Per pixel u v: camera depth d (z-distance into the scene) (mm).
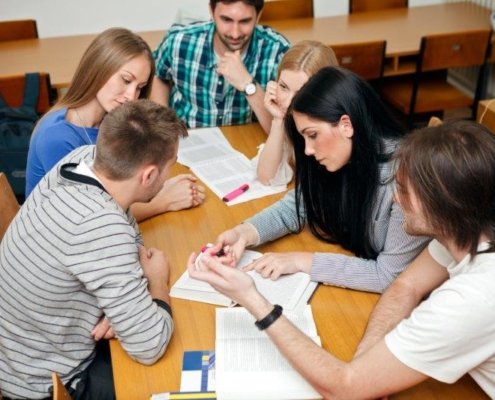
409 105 3455
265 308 1148
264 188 1920
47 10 3842
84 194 1267
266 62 2410
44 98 2793
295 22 3840
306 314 1354
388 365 1061
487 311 973
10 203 1778
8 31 3609
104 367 1421
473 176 967
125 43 1763
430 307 1021
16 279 1297
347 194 1538
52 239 1246
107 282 1217
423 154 1006
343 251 1626
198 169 2033
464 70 4418
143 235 1697
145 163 1279
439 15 3922
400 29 3654
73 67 3186
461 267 1062
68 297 1293
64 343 1354
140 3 3949
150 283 1419
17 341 1356
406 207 1076
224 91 2467
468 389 1180
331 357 1118
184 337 1311
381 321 1285
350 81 1427
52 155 1791
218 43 2406
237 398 1126
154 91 2572
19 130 2693
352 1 4016
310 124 1439
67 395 1070
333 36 3545
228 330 1294
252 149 2205
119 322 1218
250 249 1626
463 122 1039
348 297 1438
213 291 1419
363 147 1445
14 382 1367
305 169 1587
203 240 1669
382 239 1537
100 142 1282
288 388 1138
